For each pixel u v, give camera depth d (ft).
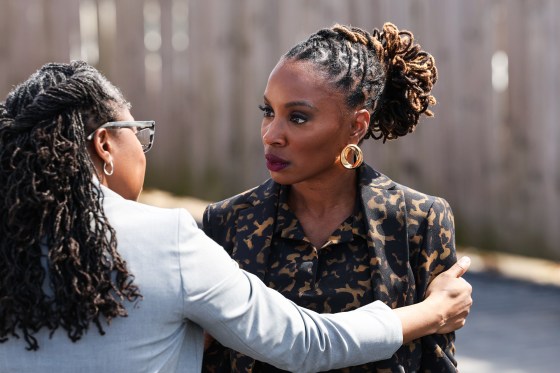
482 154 28.60
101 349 7.84
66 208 7.74
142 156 8.53
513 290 26.20
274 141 8.87
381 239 9.05
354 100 8.99
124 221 8.05
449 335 9.27
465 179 28.99
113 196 8.16
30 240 7.72
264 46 31.86
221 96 32.83
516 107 27.96
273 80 8.89
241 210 9.41
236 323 8.12
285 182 8.98
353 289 8.93
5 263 7.76
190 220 8.30
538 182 27.73
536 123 27.61
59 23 34.04
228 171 32.94
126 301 7.89
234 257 9.19
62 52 34.04
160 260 7.98
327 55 8.92
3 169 7.82
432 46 28.94
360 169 9.31
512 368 19.62
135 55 33.78
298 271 9.00
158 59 33.76
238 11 32.35
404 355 8.96
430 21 28.89
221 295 8.08
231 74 32.63
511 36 27.84
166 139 33.99
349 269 9.02
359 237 9.12
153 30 33.99
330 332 8.39
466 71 28.66
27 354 7.84
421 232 9.19
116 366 7.86
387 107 9.65
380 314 8.58
